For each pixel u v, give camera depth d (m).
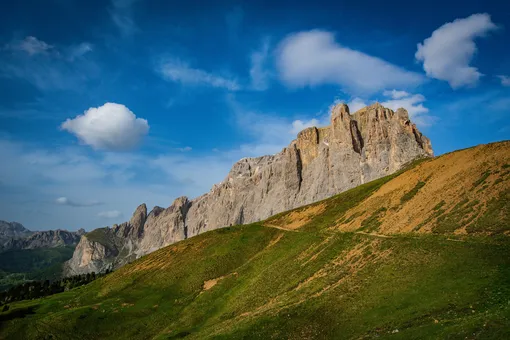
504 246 47.81
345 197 121.75
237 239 121.56
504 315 32.50
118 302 97.00
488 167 71.94
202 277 101.00
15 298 160.00
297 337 48.44
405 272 52.34
